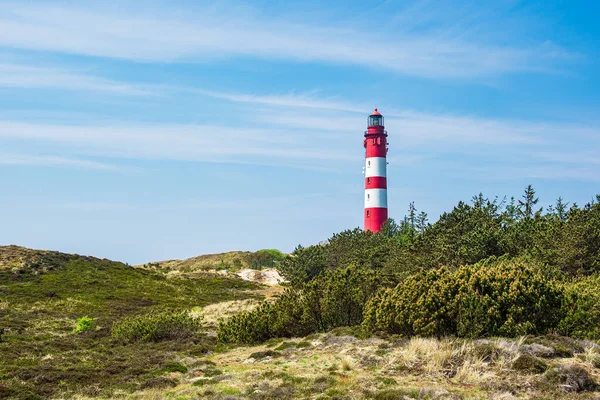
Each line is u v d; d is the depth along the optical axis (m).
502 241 45.41
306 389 16.00
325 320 29.97
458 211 55.41
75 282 65.06
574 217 40.81
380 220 84.50
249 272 91.88
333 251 75.94
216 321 45.78
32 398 19.59
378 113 88.56
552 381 14.83
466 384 15.52
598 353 17.42
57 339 35.97
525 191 72.44
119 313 51.62
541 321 21.11
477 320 20.77
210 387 17.61
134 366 24.84
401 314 22.70
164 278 77.56
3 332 37.19
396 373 17.27
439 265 45.16
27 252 76.44
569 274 36.69
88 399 18.97
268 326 31.25
